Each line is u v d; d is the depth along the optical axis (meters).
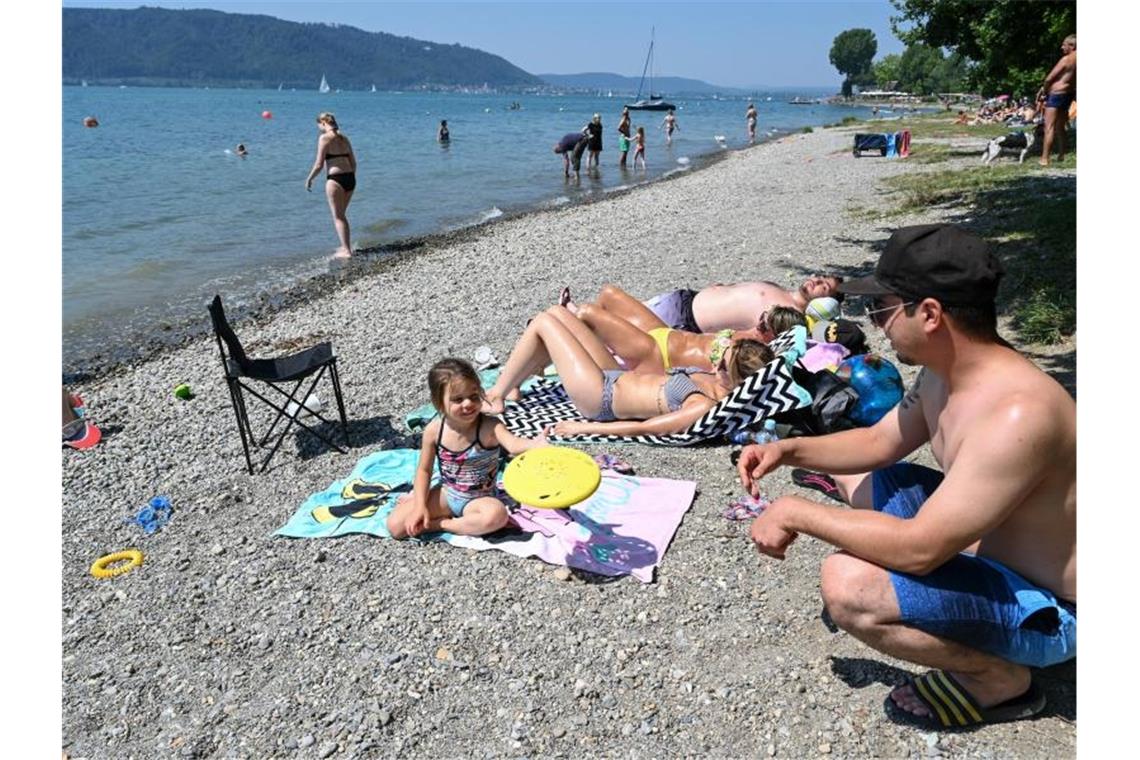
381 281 11.59
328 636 3.83
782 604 3.84
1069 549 2.62
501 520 4.45
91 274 12.58
